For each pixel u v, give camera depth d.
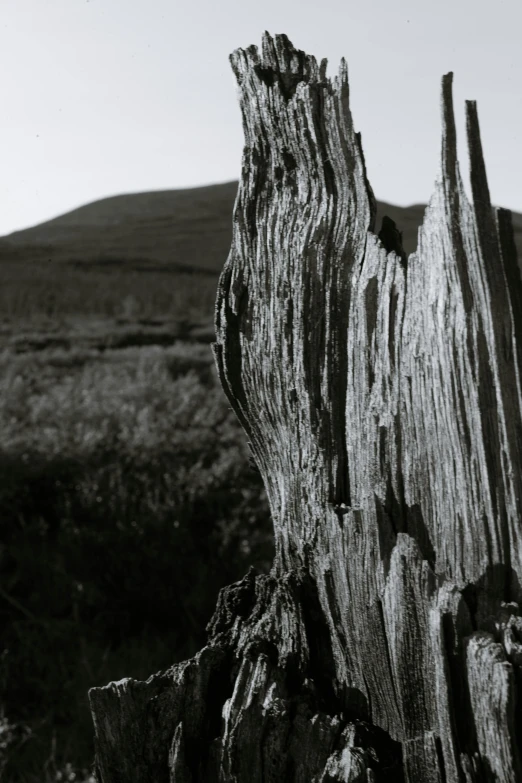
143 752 1.10
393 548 1.01
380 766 1.00
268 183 1.21
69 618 4.90
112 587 5.07
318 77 1.18
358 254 1.12
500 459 0.96
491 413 0.96
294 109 1.14
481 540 0.98
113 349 7.66
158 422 6.29
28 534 5.28
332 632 1.11
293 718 1.03
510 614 0.94
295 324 1.16
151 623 4.98
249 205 1.23
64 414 6.32
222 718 1.09
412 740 0.98
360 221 1.12
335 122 1.12
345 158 1.12
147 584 5.06
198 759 1.08
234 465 5.79
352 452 1.12
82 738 4.01
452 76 0.94
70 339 7.71
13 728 4.07
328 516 1.10
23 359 7.29
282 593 1.15
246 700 1.05
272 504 1.31
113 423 6.26
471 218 0.95
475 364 0.96
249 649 1.13
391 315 1.08
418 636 0.98
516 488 0.95
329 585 1.09
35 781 3.69
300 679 1.11
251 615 1.24
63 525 5.29
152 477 5.68
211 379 7.25
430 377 1.02
